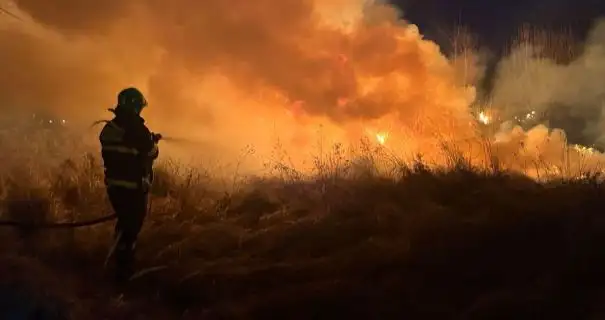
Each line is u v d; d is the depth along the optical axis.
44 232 7.14
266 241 7.09
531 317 4.94
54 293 5.55
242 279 6.06
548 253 5.91
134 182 6.22
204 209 8.38
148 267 6.60
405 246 6.29
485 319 4.98
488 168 9.12
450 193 7.93
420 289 5.55
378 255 6.19
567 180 8.51
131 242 6.27
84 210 8.10
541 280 5.43
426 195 7.95
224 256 6.87
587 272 5.51
